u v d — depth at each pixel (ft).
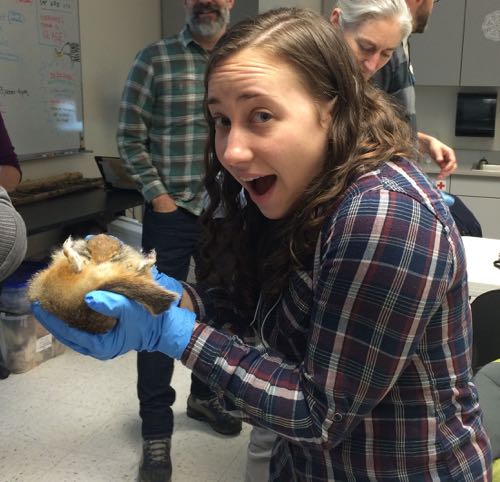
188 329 2.54
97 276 2.35
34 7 9.99
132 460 6.73
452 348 2.44
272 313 2.85
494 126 14.20
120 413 7.66
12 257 3.13
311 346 2.35
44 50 10.32
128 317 2.35
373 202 2.18
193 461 6.77
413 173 2.39
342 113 2.35
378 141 2.43
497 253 6.12
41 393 8.07
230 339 2.60
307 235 2.45
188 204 7.14
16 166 7.95
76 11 11.01
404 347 2.20
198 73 7.02
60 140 11.00
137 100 7.02
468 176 12.80
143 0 13.16
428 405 2.46
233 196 3.08
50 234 10.55
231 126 2.28
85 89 11.57
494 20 12.53
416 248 2.13
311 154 2.32
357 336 2.21
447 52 13.00
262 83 2.15
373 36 4.87
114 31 12.25
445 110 14.67
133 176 7.17
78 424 7.39
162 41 7.03
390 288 2.13
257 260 3.05
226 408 2.63
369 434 2.51
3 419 7.43
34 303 2.45
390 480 2.53
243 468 6.66
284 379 2.44
